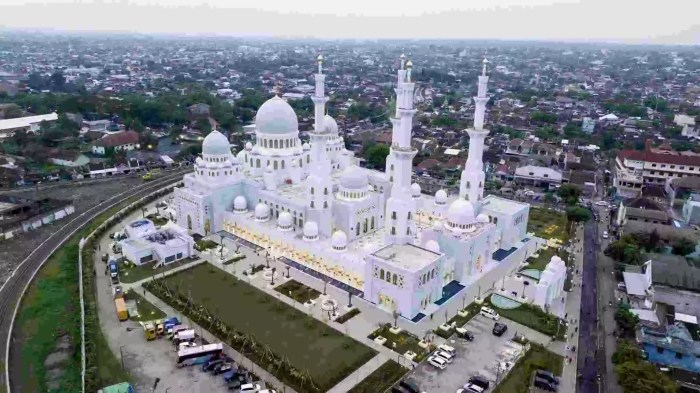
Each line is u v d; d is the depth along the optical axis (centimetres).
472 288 12725
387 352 10044
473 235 13188
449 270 12781
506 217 14725
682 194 18400
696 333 10194
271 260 13962
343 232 13725
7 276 12962
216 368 9288
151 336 10231
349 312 11412
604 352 10162
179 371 9344
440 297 12188
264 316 11181
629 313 10488
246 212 15850
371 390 8912
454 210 13262
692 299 11231
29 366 9419
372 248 13162
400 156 12456
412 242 13375
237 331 10512
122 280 12675
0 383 8862
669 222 16075
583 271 13688
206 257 14138
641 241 14450
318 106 13712
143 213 17400
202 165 15838
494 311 11481
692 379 8981
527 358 9931
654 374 8475
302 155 16750
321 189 13900
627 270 13125
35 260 13888
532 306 11706
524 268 13862
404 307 11294
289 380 9106
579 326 11075
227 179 16038
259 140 16575
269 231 14462
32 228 16075
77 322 10756
